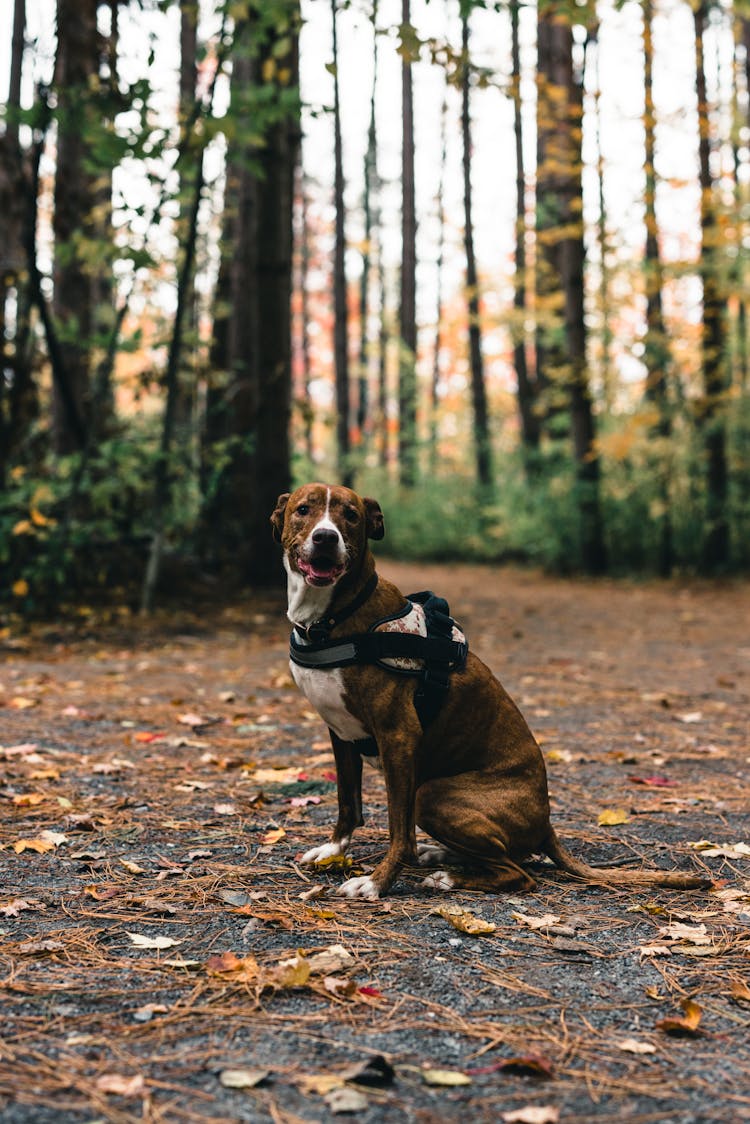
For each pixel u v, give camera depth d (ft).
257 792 15.48
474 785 11.81
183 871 11.90
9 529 32.40
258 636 32.22
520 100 29.14
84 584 36.40
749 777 16.74
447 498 76.13
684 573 56.44
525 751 12.10
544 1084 7.32
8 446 35.63
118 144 28.76
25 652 28.40
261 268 39.45
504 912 10.80
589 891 11.59
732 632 35.47
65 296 40.19
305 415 41.39
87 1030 7.98
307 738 19.04
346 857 12.31
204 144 30.04
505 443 78.74
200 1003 8.47
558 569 58.49
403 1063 7.55
